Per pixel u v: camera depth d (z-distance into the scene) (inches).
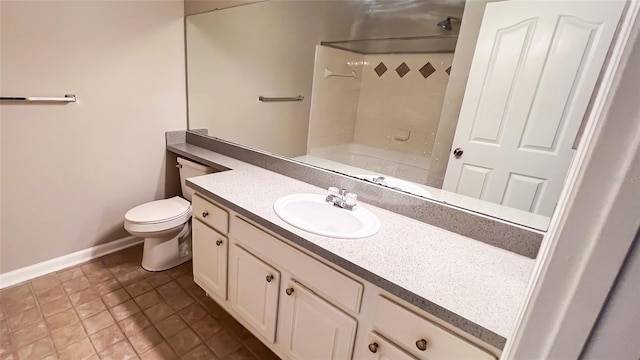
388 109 58.1
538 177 42.6
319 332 44.7
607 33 35.4
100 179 82.0
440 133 51.9
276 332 52.8
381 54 59.0
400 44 56.3
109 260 85.4
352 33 61.7
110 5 73.3
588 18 36.5
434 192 52.7
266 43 75.7
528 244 42.3
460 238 46.4
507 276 37.4
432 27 51.5
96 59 74.0
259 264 52.0
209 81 87.7
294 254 45.7
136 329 63.5
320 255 40.9
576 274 12.1
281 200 55.1
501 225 44.1
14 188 69.2
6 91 63.6
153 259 81.9
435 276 36.2
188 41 89.0
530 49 41.3
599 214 11.3
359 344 40.4
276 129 76.1
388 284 34.5
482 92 46.6
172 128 93.3
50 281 75.1
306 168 68.0
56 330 61.4
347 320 40.4
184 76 91.9
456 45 49.0
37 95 67.4
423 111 53.7
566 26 38.1
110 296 72.1
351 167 64.2
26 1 62.3
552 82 39.9
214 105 88.0
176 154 96.1
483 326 28.7
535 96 41.5
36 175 71.5
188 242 90.7
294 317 48.3
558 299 12.9
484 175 47.4
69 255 81.3
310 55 68.7
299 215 56.7
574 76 38.2
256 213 49.6
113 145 82.0
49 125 70.6
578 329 12.3
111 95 78.4
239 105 83.1
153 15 81.1
